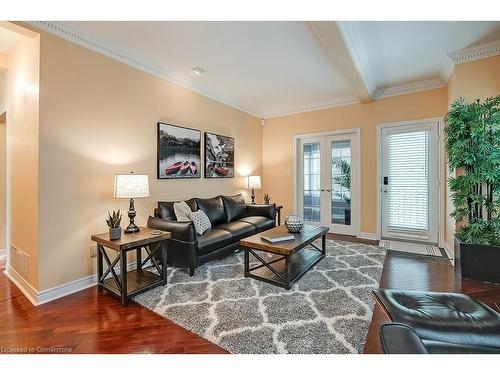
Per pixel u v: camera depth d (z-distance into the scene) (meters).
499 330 1.23
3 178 3.70
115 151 2.96
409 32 2.65
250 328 1.85
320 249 3.71
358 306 2.15
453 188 2.92
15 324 1.95
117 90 2.97
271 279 2.62
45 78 2.35
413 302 1.51
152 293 2.42
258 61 3.26
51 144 2.40
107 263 2.65
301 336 1.75
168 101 3.63
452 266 3.16
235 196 4.62
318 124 5.20
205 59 3.21
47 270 2.36
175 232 2.88
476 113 2.70
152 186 3.42
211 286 2.55
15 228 2.75
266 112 5.74
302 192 5.58
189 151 3.98
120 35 2.65
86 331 1.85
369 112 4.65
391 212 4.50
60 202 2.46
